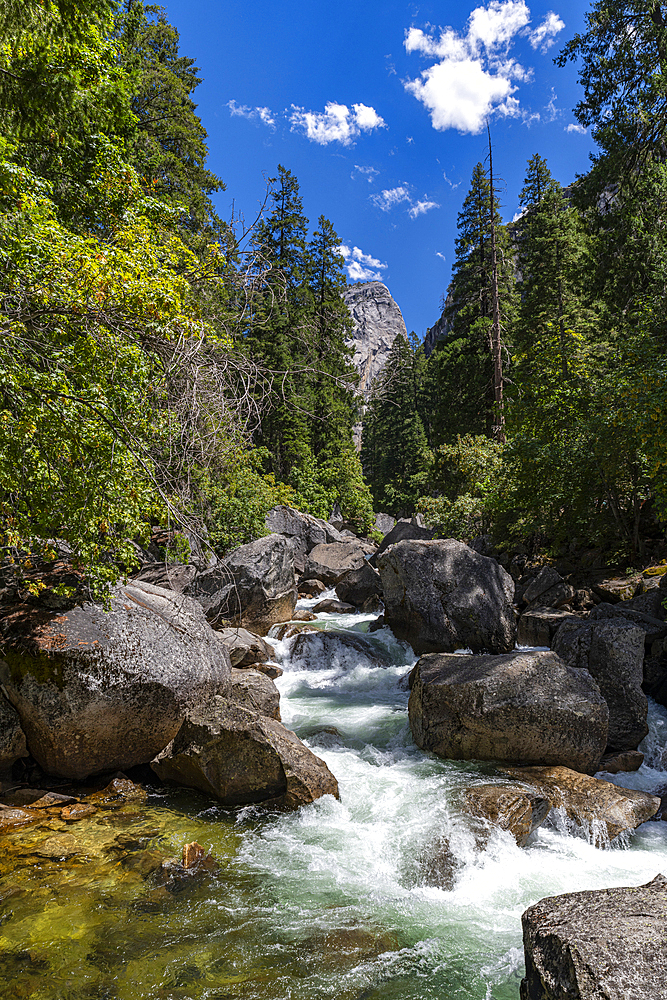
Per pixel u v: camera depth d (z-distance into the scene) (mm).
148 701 6496
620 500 14320
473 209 35500
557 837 5715
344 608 16062
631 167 19141
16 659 6117
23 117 6902
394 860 5242
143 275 5102
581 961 2250
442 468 25844
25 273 4309
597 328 21859
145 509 5434
